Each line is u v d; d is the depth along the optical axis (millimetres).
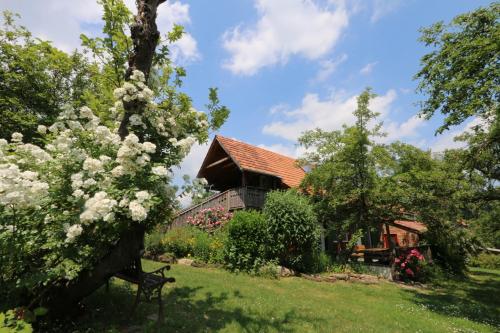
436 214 11141
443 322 6379
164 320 4898
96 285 4402
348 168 11930
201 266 10805
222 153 16781
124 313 5047
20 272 3949
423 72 8500
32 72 10773
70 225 3721
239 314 5598
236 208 14391
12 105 10359
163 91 5531
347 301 7711
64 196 3883
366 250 13703
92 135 4344
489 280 13547
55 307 4312
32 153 4012
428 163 12250
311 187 13531
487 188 11219
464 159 10438
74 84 12547
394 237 19859
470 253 16094
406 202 11219
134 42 5000
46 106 11336
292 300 7027
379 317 6359
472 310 7734
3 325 3303
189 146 4891
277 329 5055
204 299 6402
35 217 3664
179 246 12398
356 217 12398
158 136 5051
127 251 4367
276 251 10789
